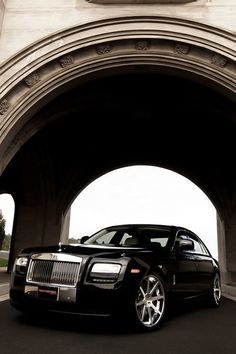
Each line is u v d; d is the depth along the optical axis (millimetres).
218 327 5277
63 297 4383
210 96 11281
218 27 8594
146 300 4762
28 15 9438
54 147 18156
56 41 8875
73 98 11234
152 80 10969
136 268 4602
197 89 11180
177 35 8758
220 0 9180
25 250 5145
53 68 8961
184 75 9250
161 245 5930
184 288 5910
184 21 8742
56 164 19281
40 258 4707
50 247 5070
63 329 4645
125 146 19094
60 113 11195
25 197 19438
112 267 4453
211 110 11867
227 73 8617
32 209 19359
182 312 6625
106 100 11984
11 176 19516
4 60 8961
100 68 9102
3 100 8672
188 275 6105
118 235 6387
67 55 8930
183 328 5074
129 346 3953
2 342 3953
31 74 8773
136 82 11117
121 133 17750
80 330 4633
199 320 5824
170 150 19391
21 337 4176
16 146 9812
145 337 4406
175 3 9211
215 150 18281
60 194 19641
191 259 6398
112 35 8852
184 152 19422
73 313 4352
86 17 9336
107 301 4293
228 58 8523
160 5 9273
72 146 18438
